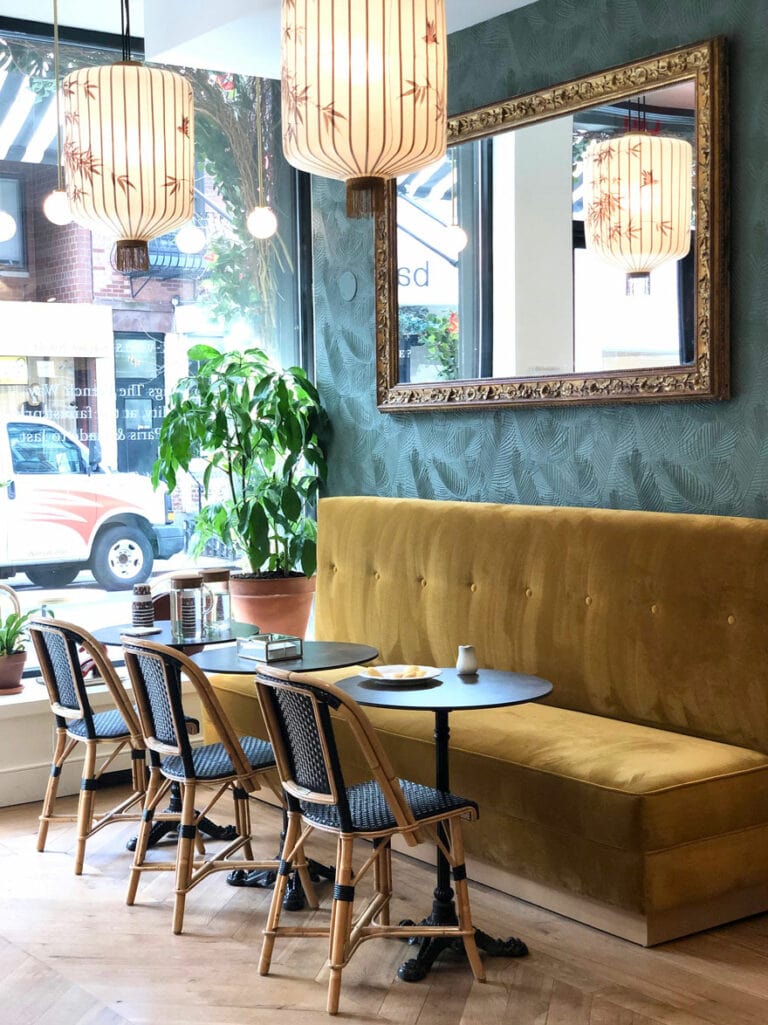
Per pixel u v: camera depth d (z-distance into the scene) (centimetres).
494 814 416
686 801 371
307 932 364
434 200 557
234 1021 334
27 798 547
